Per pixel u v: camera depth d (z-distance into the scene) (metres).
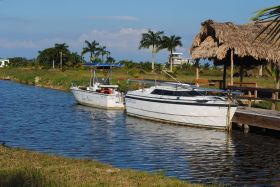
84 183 10.26
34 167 11.91
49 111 37.62
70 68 109.81
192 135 25.20
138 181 10.96
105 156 18.81
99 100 40.25
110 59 95.44
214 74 80.81
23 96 53.69
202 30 32.44
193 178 15.02
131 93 33.75
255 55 30.09
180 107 28.67
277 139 24.00
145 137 24.42
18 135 24.44
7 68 130.88
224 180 14.87
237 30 31.16
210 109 27.06
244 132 26.16
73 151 19.88
